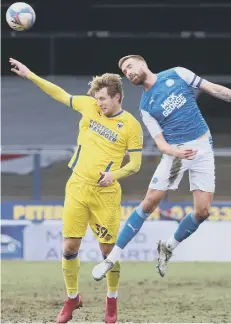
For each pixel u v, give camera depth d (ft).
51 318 69.82
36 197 106.83
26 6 63.10
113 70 194.70
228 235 102.22
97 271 59.88
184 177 105.70
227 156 109.40
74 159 61.36
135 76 60.44
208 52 193.16
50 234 102.63
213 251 102.63
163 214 101.50
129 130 59.98
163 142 60.39
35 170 107.14
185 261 102.68
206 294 81.41
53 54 193.57
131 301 77.71
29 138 169.99
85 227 61.52
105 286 86.02
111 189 60.49
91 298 79.36
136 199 110.01
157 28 192.95
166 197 104.06
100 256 101.60
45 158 110.83
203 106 174.29
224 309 73.87
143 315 71.00
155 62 193.98
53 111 177.88
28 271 94.84
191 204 100.99
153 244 101.65
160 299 78.79
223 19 191.62
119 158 60.49
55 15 191.52
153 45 193.57
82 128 61.21
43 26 192.44
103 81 59.21
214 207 102.73
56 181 110.52
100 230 61.00
